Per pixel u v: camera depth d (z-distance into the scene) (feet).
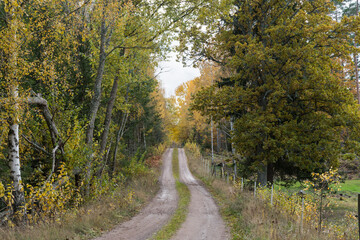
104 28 44.06
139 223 33.12
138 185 64.69
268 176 63.82
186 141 267.39
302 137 50.98
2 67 26.27
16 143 26.96
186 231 29.63
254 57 53.52
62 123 38.22
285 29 54.70
